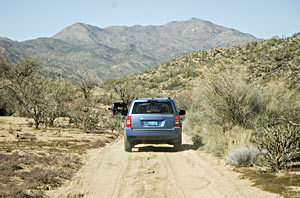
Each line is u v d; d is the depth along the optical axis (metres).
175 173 8.97
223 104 13.31
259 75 54.66
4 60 39.28
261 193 6.57
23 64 39.56
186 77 82.62
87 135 19.38
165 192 7.18
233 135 11.61
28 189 7.13
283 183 7.03
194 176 8.53
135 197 6.85
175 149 12.92
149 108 12.95
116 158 11.42
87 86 50.03
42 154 11.27
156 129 12.32
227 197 6.61
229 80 13.35
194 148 13.53
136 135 12.35
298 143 8.44
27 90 22.58
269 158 8.54
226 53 94.19
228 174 8.46
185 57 116.25
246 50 90.50
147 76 108.69
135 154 12.22
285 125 10.73
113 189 7.48
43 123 23.77
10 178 7.89
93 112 23.84
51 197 6.79
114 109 28.73
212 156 11.37
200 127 16.08
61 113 26.22
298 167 8.48
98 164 10.38
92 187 7.66
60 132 20.22
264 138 9.10
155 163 10.41
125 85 49.22
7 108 33.75
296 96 13.17
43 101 22.81
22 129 20.89
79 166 10.03
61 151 12.45
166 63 117.75
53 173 8.37
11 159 9.64
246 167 9.11
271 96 13.55
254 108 13.39
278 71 55.59
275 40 86.75
